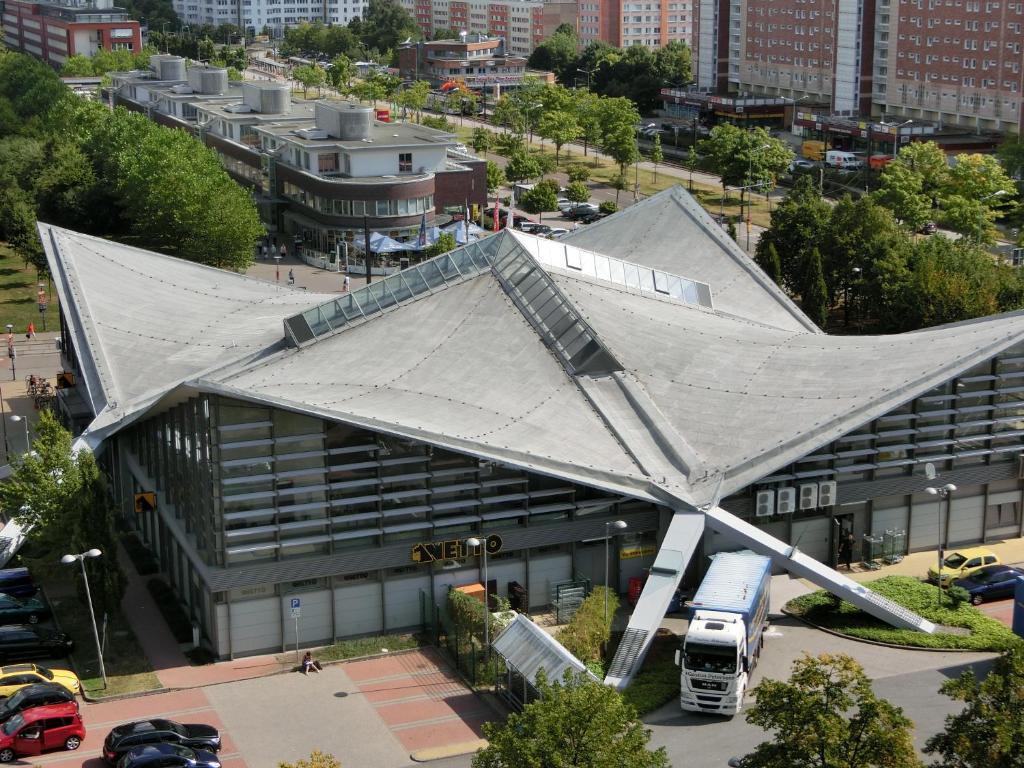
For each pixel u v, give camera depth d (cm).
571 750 5856
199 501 8888
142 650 8831
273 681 8406
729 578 8488
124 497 11338
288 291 13375
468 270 10938
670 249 13675
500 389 9844
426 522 9000
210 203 18288
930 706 7906
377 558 8862
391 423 8762
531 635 7988
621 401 9912
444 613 8875
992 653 8638
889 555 10106
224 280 13462
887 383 9856
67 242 13175
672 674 8312
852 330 16200
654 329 10806
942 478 10194
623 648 8394
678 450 9488
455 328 10469
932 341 10519
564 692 6141
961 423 10225
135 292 12612
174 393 8744
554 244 11200
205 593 8800
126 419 10062
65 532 8931
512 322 10506
